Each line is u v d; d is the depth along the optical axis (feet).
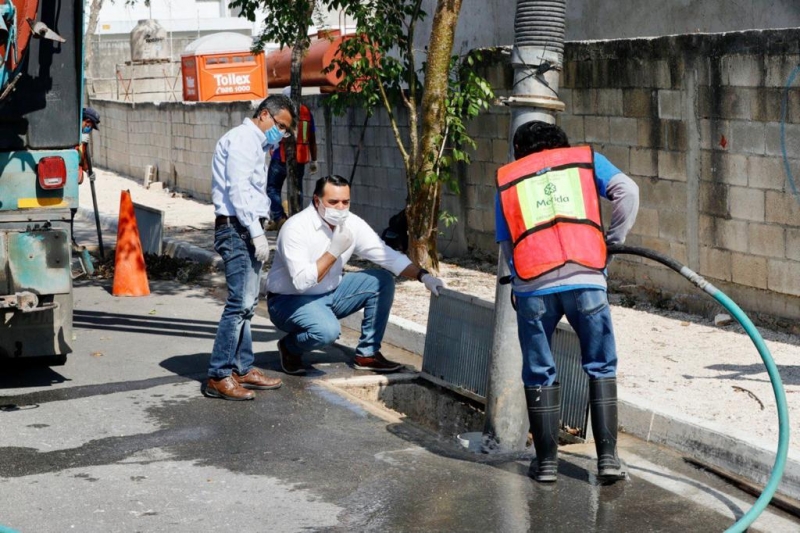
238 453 19.52
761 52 26.68
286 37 42.75
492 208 37.63
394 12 36.63
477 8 47.73
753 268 27.63
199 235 47.93
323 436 20.51
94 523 16.24
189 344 28.60
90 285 37.76
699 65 28.53
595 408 17.47
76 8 23.36
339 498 17.19
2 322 23.15
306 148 46.21
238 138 22.29
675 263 16.55
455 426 23.75
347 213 23.26
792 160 26.17
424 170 34.99
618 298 31.60
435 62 34.24
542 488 17.48
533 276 16.80
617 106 31.68
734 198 27.96
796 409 20.33
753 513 15.44
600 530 15.70
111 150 85.25
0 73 21.95
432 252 36.32
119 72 109.09
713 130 28.37
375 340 25.53
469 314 23.84
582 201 16.99
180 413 22.09
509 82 35.99
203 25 133.90
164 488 17.72
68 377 25.09
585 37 41.39
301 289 23.39
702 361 24.26
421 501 16.99
